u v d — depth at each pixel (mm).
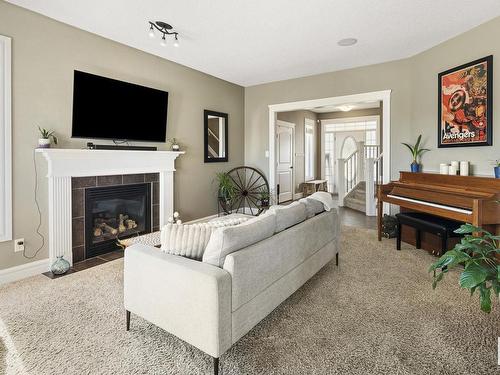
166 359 1705
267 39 3631
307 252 2445
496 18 3146
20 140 2865
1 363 1665
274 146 5703
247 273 1717
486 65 3246
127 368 1630
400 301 2367
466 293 2494
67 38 3193
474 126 3412
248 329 1758
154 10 2920
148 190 4078
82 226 3352
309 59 4371
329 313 2193
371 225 5008
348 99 4844
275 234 2109
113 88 3545
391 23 3252
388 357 1706
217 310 1512
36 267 2992
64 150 3016
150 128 4035
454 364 1646
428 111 4070
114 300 2412
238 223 2105
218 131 5375
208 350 1552
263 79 5430
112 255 3572
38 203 3010
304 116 8250
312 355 1730
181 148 4648
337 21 3186
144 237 2953
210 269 1592
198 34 3473
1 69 2723
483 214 2604
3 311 2236
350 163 7742
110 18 3072
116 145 3623
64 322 2084
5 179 2777
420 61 4156
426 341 1853
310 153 8766
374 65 4598
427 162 4121
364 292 2527
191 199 4887
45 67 3025
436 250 3416
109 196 3619
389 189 3957
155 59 4164
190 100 4766
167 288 1706
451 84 3670
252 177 5988
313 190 8523
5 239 2795
